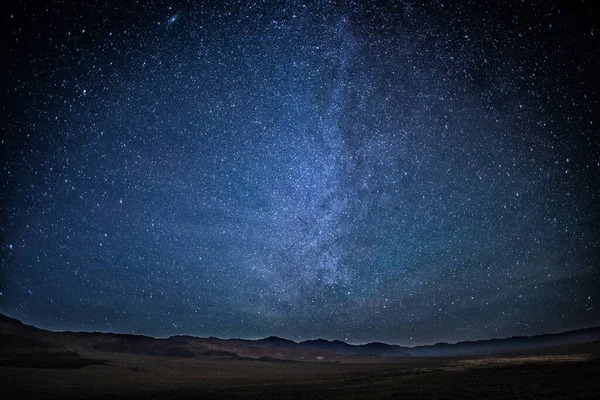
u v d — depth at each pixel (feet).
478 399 58.59
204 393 76.89
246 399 67.72
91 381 100.37
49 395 76.59
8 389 81.71
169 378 114.11
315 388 81.87
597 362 112.37
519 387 69.56
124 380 105.09
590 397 55.67
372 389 76.18
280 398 67.67
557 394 59.67
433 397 62.08
